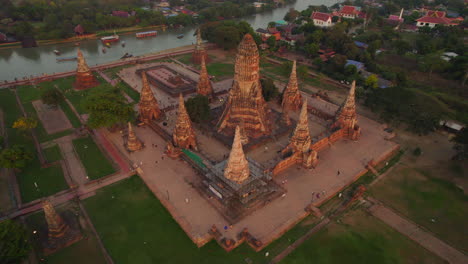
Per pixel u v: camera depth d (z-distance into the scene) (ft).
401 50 444.96
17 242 142.51
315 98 345.31
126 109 257.34
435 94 331.16
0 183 209.77
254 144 254.47
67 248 165.48
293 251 165.17
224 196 189.26
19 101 331.36
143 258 160.56
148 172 223.10
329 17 630.74
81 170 224.74
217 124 273.54
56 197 198.90
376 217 188.03
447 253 164.45
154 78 387.55
